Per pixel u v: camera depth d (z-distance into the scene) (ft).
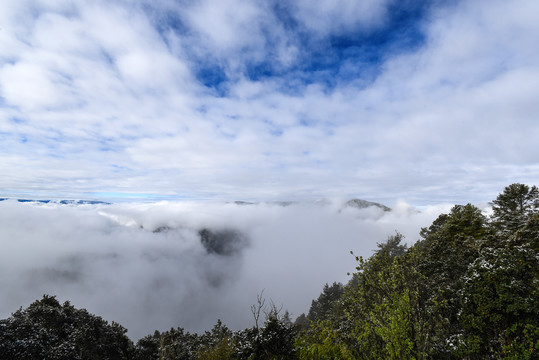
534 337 25.18
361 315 27.48
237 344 42.86
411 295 23.94
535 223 47.80
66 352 44.06
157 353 61.62
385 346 23.40
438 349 29.30
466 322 30.58
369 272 26.40
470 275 32.14
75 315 59.82
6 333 39.88
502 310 27.96
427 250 62.08
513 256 31.24
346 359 28.86
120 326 62.28
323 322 32.89
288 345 36.47
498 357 26.09
